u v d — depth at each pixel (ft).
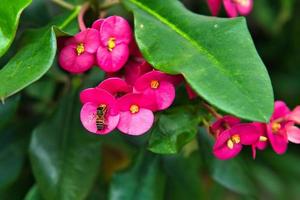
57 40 1.18
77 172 1.37
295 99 2.09
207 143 1.44
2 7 1.16
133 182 1.40
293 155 1.95
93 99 1.17
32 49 1.16
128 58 1.22
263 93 1.08
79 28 1.24
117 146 1.62
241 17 1.16
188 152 1.50
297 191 1.91
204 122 1.20
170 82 1.16
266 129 1.22
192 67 1.12
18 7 1.16
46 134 1.39
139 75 1.19
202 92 1.09
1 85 1.11
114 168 1.65
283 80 2.11
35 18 1.47
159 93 1.17
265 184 1.90
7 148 1.51
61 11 1.52
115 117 1.17
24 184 1.54
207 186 1.67
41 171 1.37
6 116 1.34
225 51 1.13
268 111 1.06
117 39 1.18
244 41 1.14
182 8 1.22
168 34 1.18
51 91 1.59
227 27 1.16
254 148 1.20
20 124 1.55
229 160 1.46
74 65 1.19
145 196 1.39
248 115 1.06
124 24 1.18
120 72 1.22
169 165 1.52
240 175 1.46
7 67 1.15
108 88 1.17
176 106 1.24
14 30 1.15
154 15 1.22
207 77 1.10
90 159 1.38
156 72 1.14
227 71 1.11
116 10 1.58
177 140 1.18
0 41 1.15
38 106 1.62
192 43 1.16
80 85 1.45
